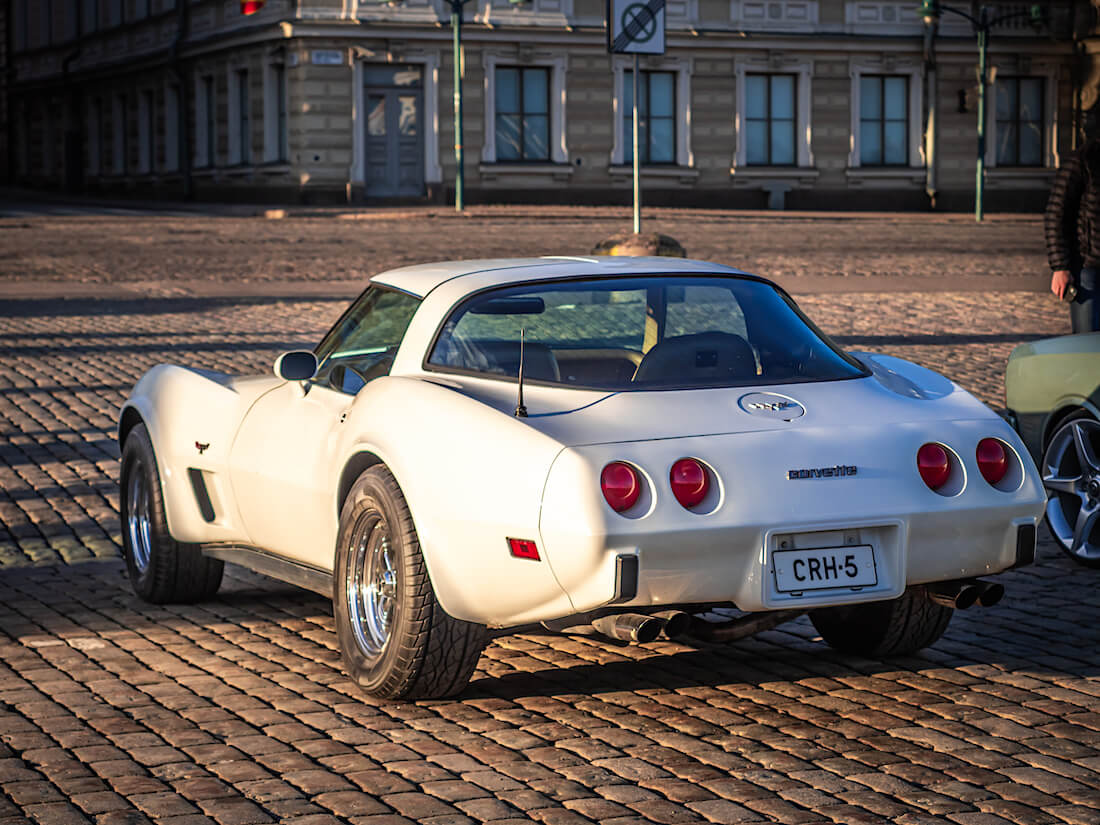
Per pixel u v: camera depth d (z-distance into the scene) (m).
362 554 5.75
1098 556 7.79
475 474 5.19
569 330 5.70
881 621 6.07
